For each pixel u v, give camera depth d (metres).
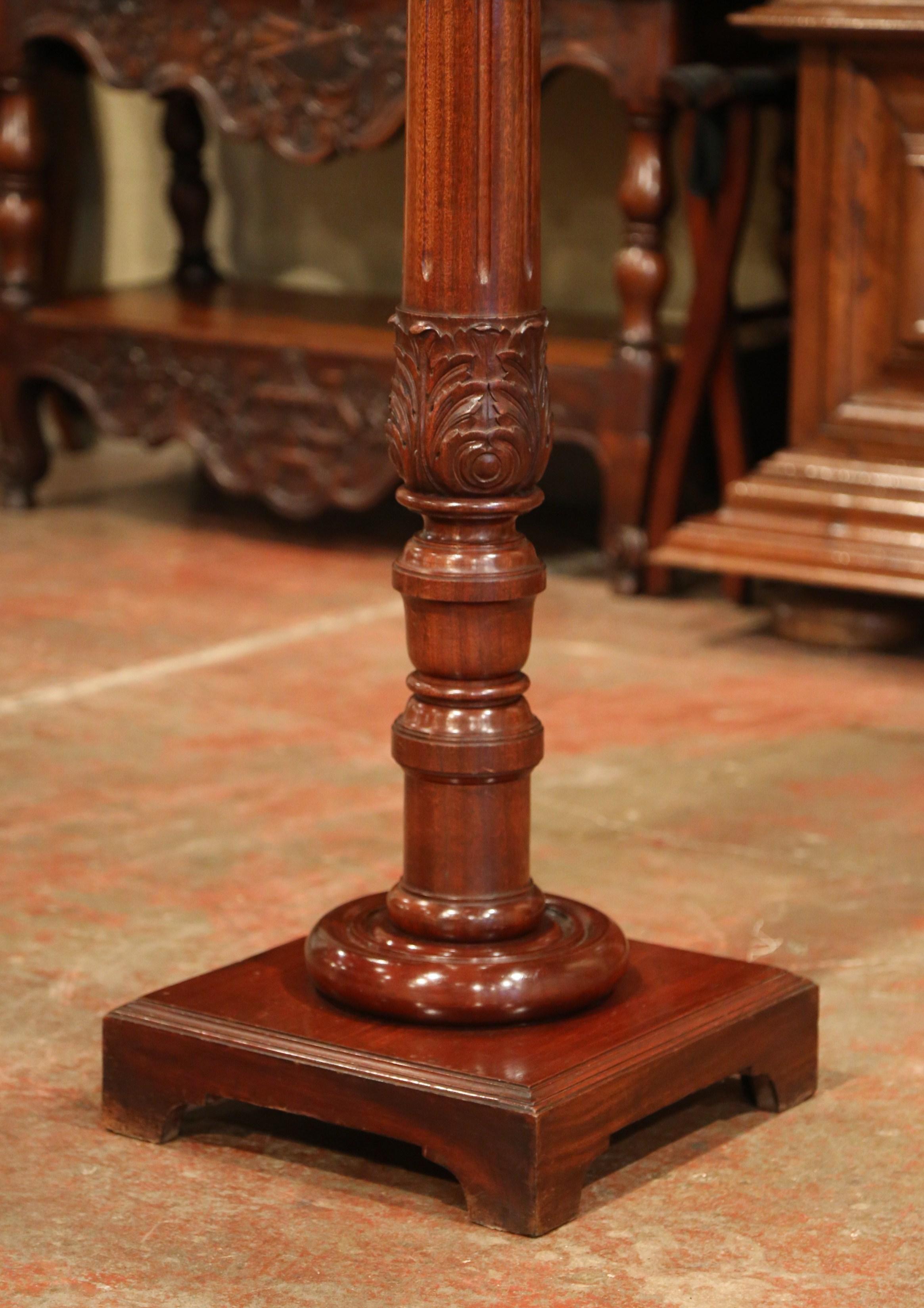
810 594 4.94
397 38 5.34
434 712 2.29
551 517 6.41
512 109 2.15
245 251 7.15
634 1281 2.08
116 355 5.99
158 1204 2.25
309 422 5.68
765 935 3.08
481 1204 2.19
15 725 4.18
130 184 7.25
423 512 2.25
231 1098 2.34
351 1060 2.26
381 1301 2.04
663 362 5.26
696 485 5.59
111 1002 2.82
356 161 6.87
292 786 3.81
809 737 4.15
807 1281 2.08
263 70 5.57
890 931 3.11
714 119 4.92
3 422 6.29
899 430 4.76
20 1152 2.38
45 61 6.14
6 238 6.17
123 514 6.34
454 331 2.17
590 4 5.06
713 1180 2.31
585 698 4.42
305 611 5.17
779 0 4.71
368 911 2.47
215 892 3.25
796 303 4.83
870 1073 2.61
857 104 4.68
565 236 6.47
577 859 3.42
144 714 4.27
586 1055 2.25
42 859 3.40
